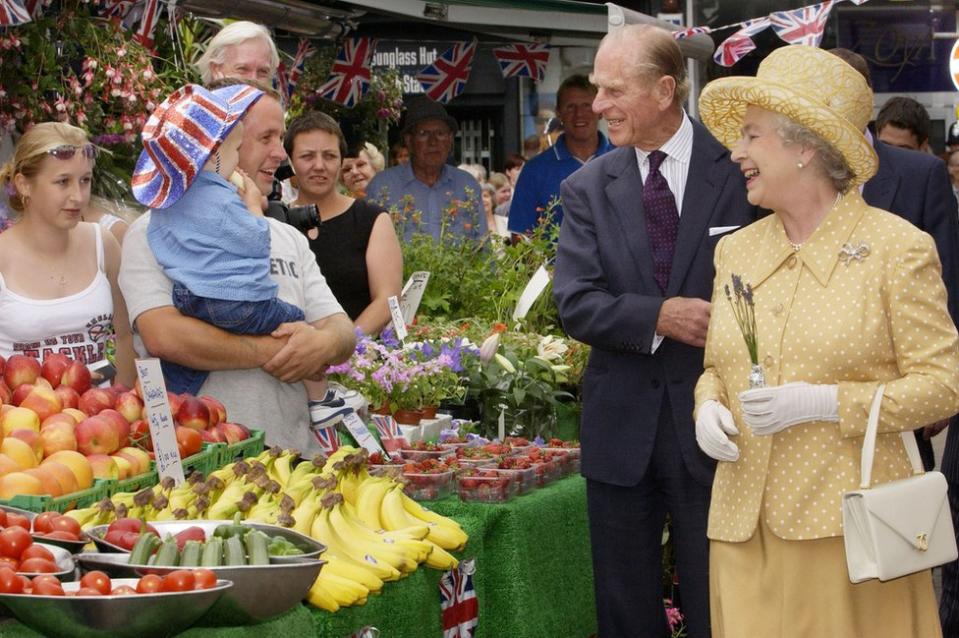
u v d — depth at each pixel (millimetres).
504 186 13289
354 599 3627
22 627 2842
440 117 8711
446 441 5598
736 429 3602
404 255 7809
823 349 3521
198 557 3113
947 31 11844
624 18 6805
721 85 3617
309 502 3926
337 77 9102
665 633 4867
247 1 7445
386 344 6297
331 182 6547
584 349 6551
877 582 3553
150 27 7012
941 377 3412
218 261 4398
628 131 4715
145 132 4367
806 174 3584
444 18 7934
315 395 4926
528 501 4816
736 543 3686
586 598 5277
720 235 4691
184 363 4465
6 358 4398
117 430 3885
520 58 9477
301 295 4785
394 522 4211
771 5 10664
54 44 6480
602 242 4785
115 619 2750
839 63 3635
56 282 4508
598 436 4762
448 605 4379
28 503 3441
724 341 3732
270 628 3230
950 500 5609
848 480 3527
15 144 6484
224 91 4570
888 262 3490
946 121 11984
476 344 6547
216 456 4168
